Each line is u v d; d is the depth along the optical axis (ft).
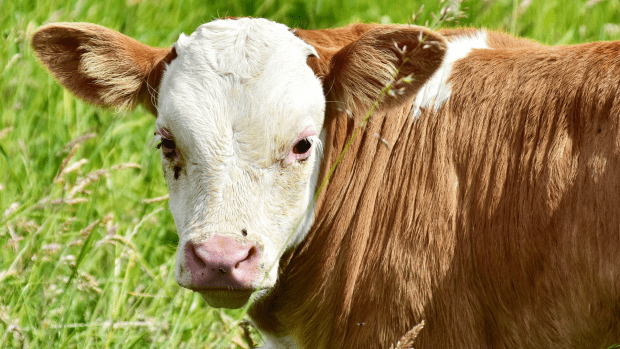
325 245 16.25
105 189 23.48
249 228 14.14
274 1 33.22
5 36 25.71
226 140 14.40
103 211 22.85
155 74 15.92
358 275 15.78
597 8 29.68
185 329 19.63
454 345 15.25
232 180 14.30
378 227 15.74
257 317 17.61
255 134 14.42
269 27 15.69
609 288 14.40
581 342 14.98
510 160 15.11
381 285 15.49
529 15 29.22
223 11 32.94
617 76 14.61
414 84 15.26
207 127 14.44
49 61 16.46
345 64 15.53
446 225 15.23
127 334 17.85
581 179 14.46
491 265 15.03
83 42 16.17
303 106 14.84
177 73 15.14
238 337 19.15
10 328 16.62
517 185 14.97
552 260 14.64
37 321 17.94
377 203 15.83
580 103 14.76
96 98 16.78
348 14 32.58
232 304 14.52
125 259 20.95
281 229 14.76
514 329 15.14
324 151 16.12
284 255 16.40
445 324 15.23
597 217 14.29
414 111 15.92
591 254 14.37
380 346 15.49
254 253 14.08
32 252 18.06
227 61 14.94
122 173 24.36
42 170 23.72
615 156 14.20
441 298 15.21
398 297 15.35
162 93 15.37
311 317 16.53
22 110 24.29
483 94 15.61
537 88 15.28
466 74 15.93
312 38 16.63
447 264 15.16
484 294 15.15
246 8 32.96
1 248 19.99
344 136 16.29
